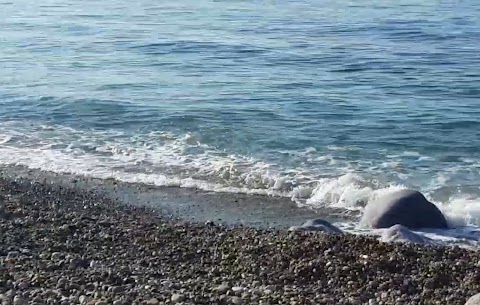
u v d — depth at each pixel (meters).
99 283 9.61
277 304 9.22
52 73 30.20
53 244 11.75
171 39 39.69
